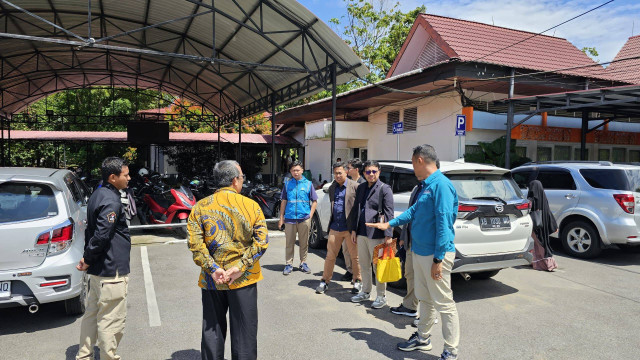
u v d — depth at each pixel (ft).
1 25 39.40
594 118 42.83
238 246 9.29
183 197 30.30
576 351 12.09
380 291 15.35
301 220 19.79
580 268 21.50
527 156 42.01
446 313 11.16
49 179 13.94
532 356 11.77
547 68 39.01
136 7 36.99
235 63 30.78
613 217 22.11
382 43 78.23
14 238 12.71
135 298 16.38
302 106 59.93
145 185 37.17
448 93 39.24
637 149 51.31
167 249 25.27
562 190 24.73
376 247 14.92
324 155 65.46
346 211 16.40
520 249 16.35
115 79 65.51
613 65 53.21
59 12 37.91
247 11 33.06
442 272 11.13
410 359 11.55
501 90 40.86
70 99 92.58
